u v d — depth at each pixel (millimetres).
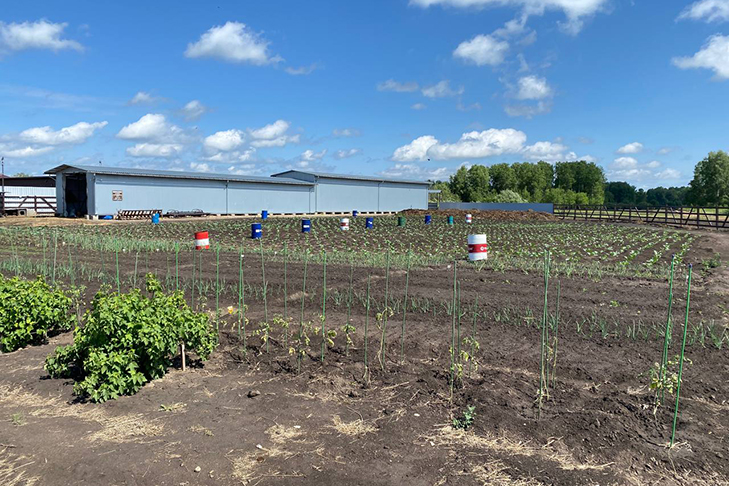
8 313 7445
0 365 6867
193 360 7055
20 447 4625
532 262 15930
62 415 5332
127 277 13492
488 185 114750
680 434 4836
